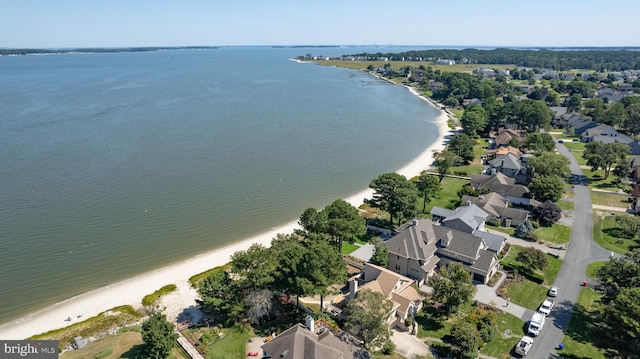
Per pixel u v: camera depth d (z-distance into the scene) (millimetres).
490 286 71750
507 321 62562
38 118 186750
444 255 76688
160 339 51500
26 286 72375
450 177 127812
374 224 95125
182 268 79062
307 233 78688
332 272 61719
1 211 96562
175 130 172250
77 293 71250
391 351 55531
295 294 65188
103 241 86562
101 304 68625
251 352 55844
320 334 53781
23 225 91000
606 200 109750
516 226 94500
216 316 64750
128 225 93125
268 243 87875
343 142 163250
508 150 139750
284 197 110438
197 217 98125
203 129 175750
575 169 134625
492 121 187500
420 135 178375
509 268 76750
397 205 89062
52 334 60562
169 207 102188
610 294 64500
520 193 105750
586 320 62750
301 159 141000
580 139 172250
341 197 111375
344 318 61750
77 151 140125
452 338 57875
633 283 61875
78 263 79188
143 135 162875
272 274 63719
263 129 179750
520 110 184000
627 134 178000
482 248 76062
